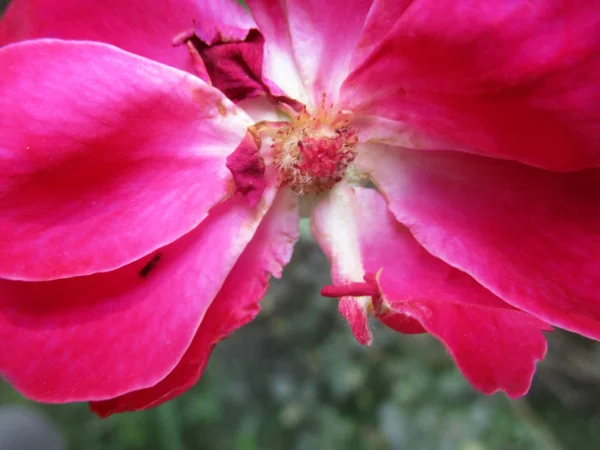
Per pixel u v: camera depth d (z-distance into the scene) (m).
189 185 0.06
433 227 0.07
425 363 0.20
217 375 0.21
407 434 0.19
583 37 0.05
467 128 0.06
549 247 0.06
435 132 0.06
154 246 0.06
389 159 0.07
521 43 0.05
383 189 0.07
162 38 0.07
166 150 0.06
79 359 0.06
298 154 0.07
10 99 0.06
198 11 0.07
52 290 0.06
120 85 0.06
